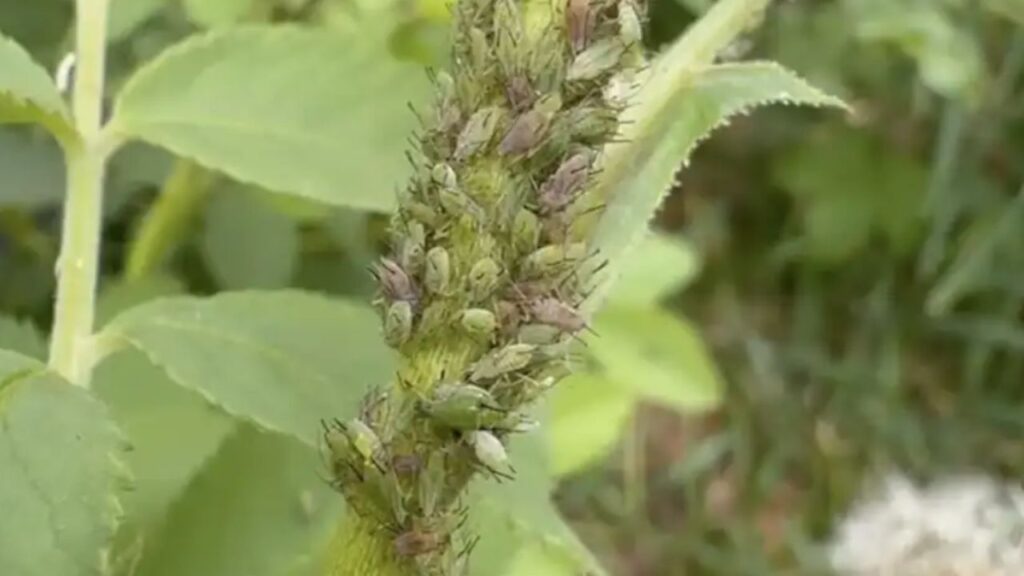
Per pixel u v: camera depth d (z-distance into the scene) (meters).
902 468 0.44
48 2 0.26
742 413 0.45
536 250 0.12
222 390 0.15
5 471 0.13
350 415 0.15
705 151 0.47
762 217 0.47
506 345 0.12
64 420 0.13
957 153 0.43
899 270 0.46
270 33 0.17
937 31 0.37
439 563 0.13
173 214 0.23
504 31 0.12
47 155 0.23
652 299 0.26
